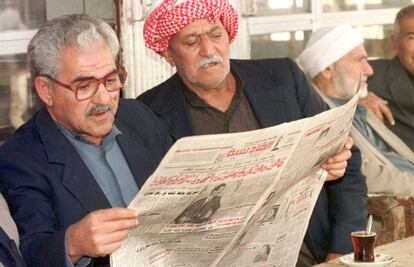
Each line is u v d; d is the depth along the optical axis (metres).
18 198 2.33
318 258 3.14
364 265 2.30
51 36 2.34
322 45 4.21
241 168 2.05
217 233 2.18
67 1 3.99
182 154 1.90
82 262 2.16
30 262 2.22
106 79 2.34
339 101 4.23
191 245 2.18
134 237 2.06
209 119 2.94
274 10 4.60
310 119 2.14
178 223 2.08
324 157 2.43
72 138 2.45
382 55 4.91
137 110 2.69
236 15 2.90
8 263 2.13
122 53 4.01
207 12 2.77
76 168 2.39
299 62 4.32
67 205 2.35
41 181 2.35
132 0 3.98
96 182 2.41
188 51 2.82
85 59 2.31
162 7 2.82
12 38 3.91
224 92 2.97
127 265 2.07
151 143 2.64
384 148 4.57
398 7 4.93
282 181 2.22
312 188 2.50
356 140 4.37
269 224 2.37
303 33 4.70
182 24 2.79
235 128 2.95
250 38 4.55
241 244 2.32
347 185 3.15
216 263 2.29
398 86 4.71
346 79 4.21
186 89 2.96
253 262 2.42
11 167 2.37
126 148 2.54
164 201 1.99
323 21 4.75
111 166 2.49
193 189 2.00
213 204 2.09
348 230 3.11
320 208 3.15
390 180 4.33
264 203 2.22
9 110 3.94
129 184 2.50
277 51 4.63
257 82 3.01
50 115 2.46
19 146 2.41
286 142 2.11
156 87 3.03
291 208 2.41
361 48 4.24
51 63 2.33
